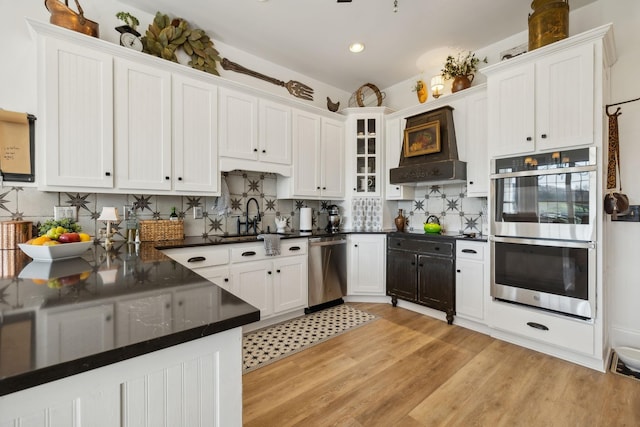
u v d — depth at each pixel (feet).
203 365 2.28
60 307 2.51
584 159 6.59
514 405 5.36
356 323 9.27
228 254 8.22
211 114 8.62
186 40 8.79
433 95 10.71
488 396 5.62
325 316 9.93
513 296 7.73
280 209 11.54
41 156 6.20
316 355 7.22
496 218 8.06
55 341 1.84
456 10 8.25
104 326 2.10
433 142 10.11
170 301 2.69
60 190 6.43
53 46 6.29
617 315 7.46
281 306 9.36
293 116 10.67
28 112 6.72
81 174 6.62
